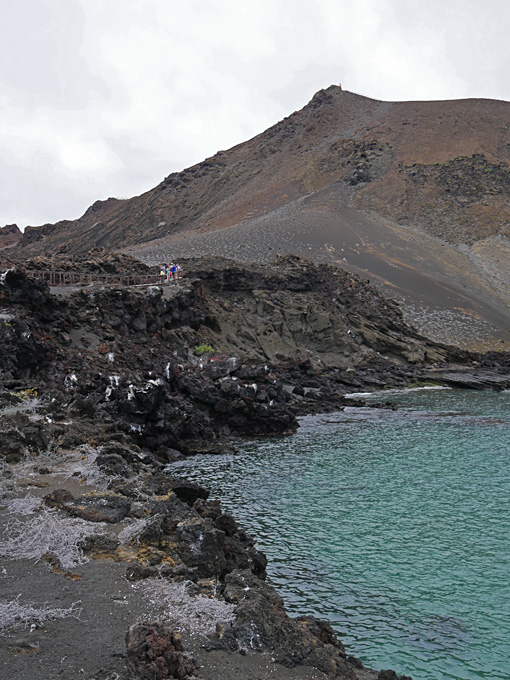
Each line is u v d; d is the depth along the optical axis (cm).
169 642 679
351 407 5244
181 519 1215
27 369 3581
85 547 1045
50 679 639
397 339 8494
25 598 842
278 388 4181
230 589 933
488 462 3003
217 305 7006
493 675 1123
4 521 1164
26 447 1772
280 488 2516
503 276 14350
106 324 4650
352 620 1348
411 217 18312
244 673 707
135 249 16638
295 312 7481
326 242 14788
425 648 1226
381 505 2256
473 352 9394
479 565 1658
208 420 3762
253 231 15862
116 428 2552
